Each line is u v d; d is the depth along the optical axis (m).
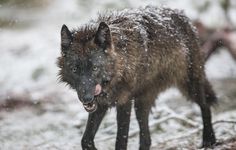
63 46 11.50
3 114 20.05
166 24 13.37
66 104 21.09
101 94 11.66
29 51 30.20
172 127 16.70
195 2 25.19
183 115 17.67
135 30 12.19
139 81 12.37
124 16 12.51
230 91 20.11
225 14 24.38
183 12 14.50
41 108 20.67
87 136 12.20
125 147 12.51
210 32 22.59
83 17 29.73
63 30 11.42
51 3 40.53
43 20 36.62
